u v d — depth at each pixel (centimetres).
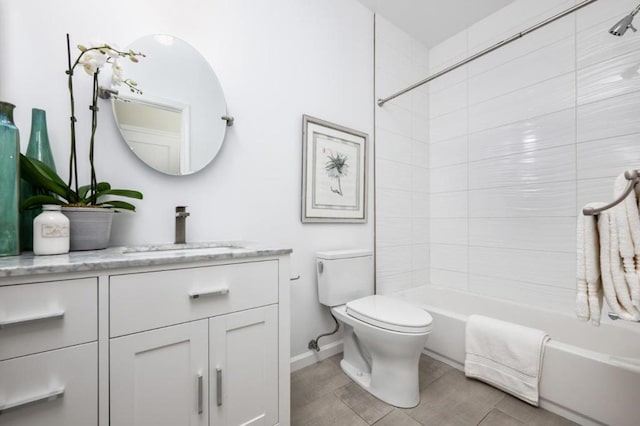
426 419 127
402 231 232
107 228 103
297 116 172
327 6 188
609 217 81
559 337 172
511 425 123
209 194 139
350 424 124
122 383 77
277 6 164
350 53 201
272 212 161
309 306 176
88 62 94
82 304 71
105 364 74
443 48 250
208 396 91
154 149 124
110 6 115
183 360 86
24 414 65
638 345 142
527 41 197
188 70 133
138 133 120
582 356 121
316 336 179
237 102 148
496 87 212
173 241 129
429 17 222
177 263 85
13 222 84
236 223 148
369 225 212
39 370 66
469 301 219
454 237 237
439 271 247
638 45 154
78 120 109
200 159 135
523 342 137
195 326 89
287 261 112
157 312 82
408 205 237
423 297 238
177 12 131
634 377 109
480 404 137
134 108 120
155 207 125
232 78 147
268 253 105
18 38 99
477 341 155
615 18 161
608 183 162
